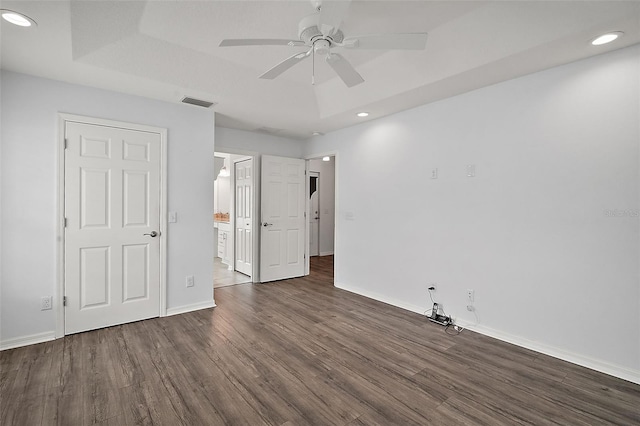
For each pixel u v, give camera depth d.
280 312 3.57
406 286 3.71
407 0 2.13
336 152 4.70
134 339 2.82
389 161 3.90
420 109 3.54
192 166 3.58
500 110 2.86
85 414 1.83
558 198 2.53
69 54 2.38
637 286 2.19
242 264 5.45
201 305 3.67
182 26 2.44
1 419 1.78
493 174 2.92
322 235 7.77
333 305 3.84
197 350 2.62
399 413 1.86
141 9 2.22
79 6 2.05
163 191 3.37
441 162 3.33
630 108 2.20
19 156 2.65
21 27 2.04
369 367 2.38
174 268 3.47
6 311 2.61
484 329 2.99
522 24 2.17
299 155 5.39
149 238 3.30
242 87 3.32
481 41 2.40
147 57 2.68
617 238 2.26
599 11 1.91
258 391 2.06
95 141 3.00
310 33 1.85
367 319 3.37
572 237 2.46
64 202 2.86
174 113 3.46
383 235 3.99
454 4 2.19
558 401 1.98
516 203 2.77
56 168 2.81
